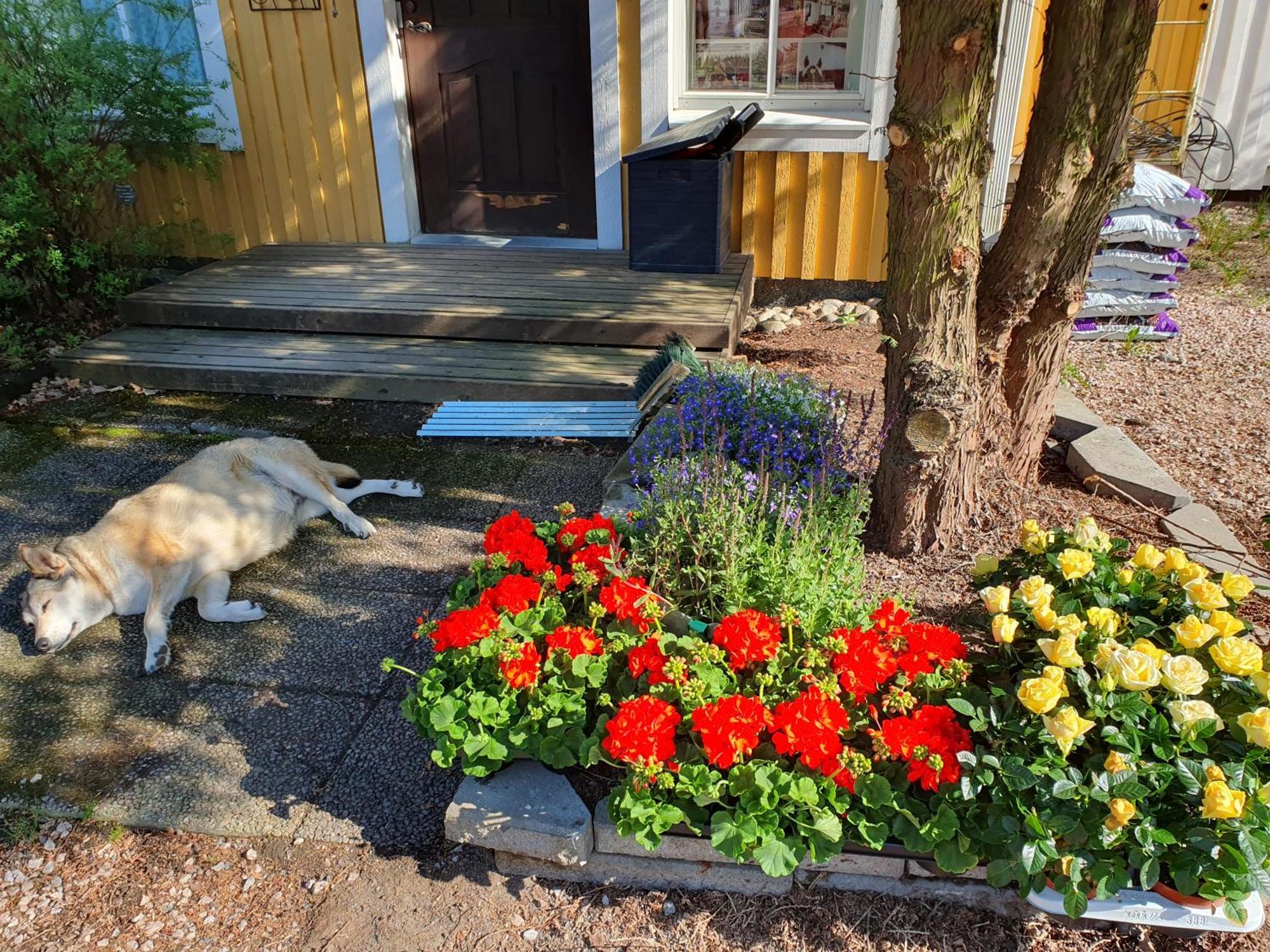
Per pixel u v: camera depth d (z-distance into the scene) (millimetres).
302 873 2504
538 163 6684
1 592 3691
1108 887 2078
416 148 6781
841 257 6230
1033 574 2766
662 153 5480
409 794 2721
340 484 4320
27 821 2654
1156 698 2289
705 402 3674
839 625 2660
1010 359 3676
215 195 6961
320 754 2869
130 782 2781
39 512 4211
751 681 2539
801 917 2354
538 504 4168
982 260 3568
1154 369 5316
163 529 3574
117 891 2477
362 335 5633
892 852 2338
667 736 2234
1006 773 2135
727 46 6141
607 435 4648
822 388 4633
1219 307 6176
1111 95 3145
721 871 2412
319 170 6766
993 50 2889
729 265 6121
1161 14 7238
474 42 6398
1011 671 2557
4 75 5336
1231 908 2021
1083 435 4367
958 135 2938
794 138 5926
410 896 2436
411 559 3846
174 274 6875
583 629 2574
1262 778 2186
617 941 2316
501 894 2441
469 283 5945
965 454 3400
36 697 3129
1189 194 5355
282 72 6492
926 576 3387
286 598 3617
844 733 2408
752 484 3273
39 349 5828
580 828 2359
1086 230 3357
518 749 2461
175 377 5336
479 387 5004
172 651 3342
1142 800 2092
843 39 6004
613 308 5410
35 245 5895
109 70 5730
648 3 5820
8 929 2391
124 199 6676
